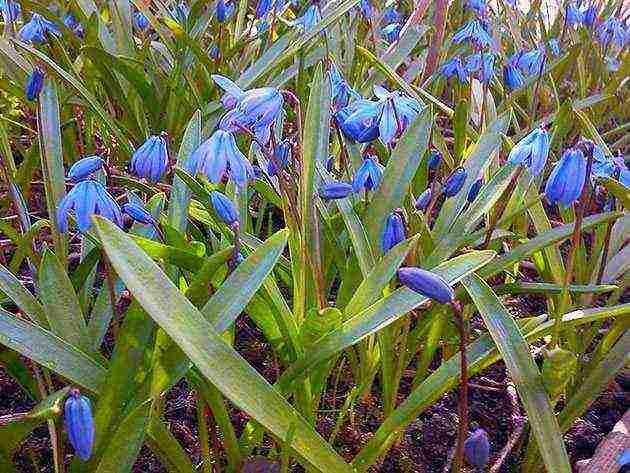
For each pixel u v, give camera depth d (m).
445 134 0.45
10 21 0.39
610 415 0.28
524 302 0.35
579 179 0.20
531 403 0.19
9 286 0.20
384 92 0.25
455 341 0.26
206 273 0.18
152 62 0.39
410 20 0.41
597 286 0.24
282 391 0.19
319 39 0.38
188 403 0.27
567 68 0.44
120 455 0.16
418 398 0.20
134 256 0.15
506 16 0.54
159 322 0.15
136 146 0.40
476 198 0.26
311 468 0.17
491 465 0.25
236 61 0.43
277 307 0.20
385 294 0.24
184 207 0.24
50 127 0.25
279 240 0.18
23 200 0.30
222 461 0.24
